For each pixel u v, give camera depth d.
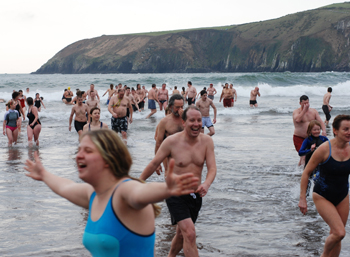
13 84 55.47
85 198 2.20
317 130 6.72
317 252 4.59
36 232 5.16
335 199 4.18
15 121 12.34
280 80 51.41
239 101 33.19
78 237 5.00
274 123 18.50
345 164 4.07
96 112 10.32
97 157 1.94
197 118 4.01
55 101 34.59
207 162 4.12
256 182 7.84
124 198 1.88
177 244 4.14
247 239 4.98
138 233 1.93
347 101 31.81
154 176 8.39
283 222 5.64
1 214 5.84
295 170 8.91
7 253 4.47
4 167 9.09
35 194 6.93
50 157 10.43
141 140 13.49
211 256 4.44
